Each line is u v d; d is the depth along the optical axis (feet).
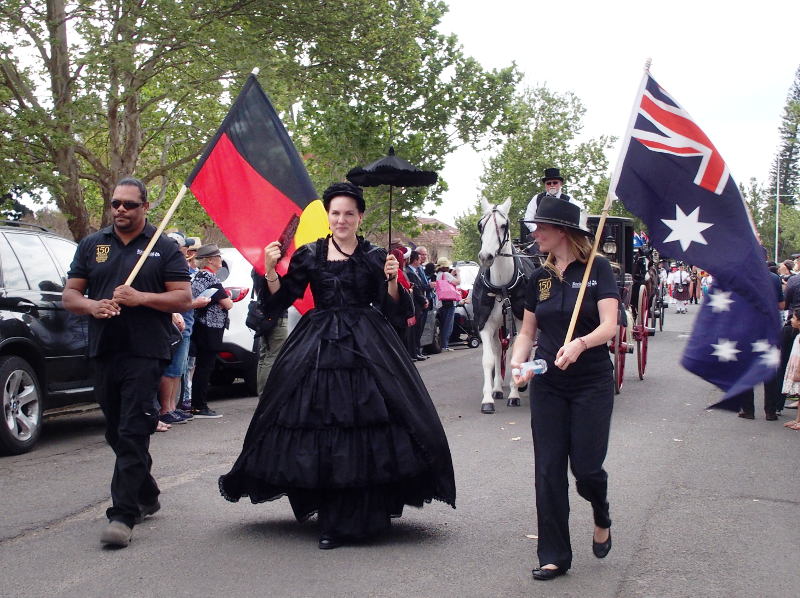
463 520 18.93
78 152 63.05
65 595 14.23
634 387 42.29
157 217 76.54
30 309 27.53
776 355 15.56
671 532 18.25
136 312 17.38
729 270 16.05
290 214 19.60
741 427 31.76
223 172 19.29
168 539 17.37
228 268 38.63
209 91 63.36
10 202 57.00
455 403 37.09
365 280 17.49
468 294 67.97
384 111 75.87
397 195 77.15
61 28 57.52
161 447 26.99
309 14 64.90
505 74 80.07
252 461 16.98
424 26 76.89
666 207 16.62
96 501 20.53
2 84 56.95
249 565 15.76
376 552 16.61
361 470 16.57
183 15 56.08
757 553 16.90
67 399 28.94
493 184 167.22
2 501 20.54
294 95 71.46
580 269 15.42
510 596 14.34
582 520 19.13
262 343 34.27
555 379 15.24
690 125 16.69
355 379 16.79
